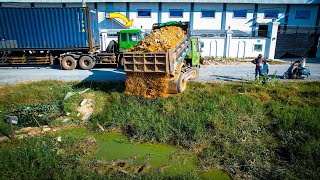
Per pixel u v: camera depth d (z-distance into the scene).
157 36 10.48
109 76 14.80
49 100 11.20
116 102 10.34
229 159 6.88
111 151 7.54
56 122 9.15
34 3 25.06
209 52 22.39
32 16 16.16
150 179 5.96
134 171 6.49
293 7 25.89
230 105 9.73
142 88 10.18
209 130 8.27
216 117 8.82
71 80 13.73
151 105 9.86
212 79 13.88
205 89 11.45
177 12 26.05
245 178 6.14
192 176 6.07
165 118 9.07
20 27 16.33
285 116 8.80
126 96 10.54
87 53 17.48
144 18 25.98
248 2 25.30
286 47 24.47
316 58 23.05
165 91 10.10
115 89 11.98
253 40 21.98
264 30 25.86
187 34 12.38
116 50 17.45
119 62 17.16
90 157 7.12
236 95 10.71
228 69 17.16
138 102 10.13
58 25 16.48
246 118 8.99
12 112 10.03
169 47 9.84
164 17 26.03
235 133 8.13
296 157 6.78
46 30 16.52
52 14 16.22
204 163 6.79
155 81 9.90
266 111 9.55
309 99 10.46
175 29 12.28
